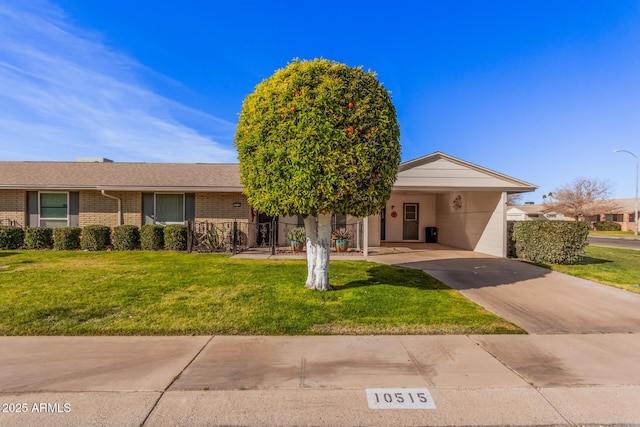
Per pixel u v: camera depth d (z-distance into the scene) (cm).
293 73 566
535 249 1072
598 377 348
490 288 726
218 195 1345
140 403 294
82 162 1570
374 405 296
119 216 1330
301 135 543
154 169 1481
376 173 580
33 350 398
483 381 337
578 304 614
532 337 457
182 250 1243
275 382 331
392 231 1752
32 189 1288
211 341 431
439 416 283
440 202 1684
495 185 1184
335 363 372
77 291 631
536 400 306
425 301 597
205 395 308
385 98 591
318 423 273
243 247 1323
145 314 517
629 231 4019
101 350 400
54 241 1245
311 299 595
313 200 552
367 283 730
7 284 679
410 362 376
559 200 4406
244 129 607
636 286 745
